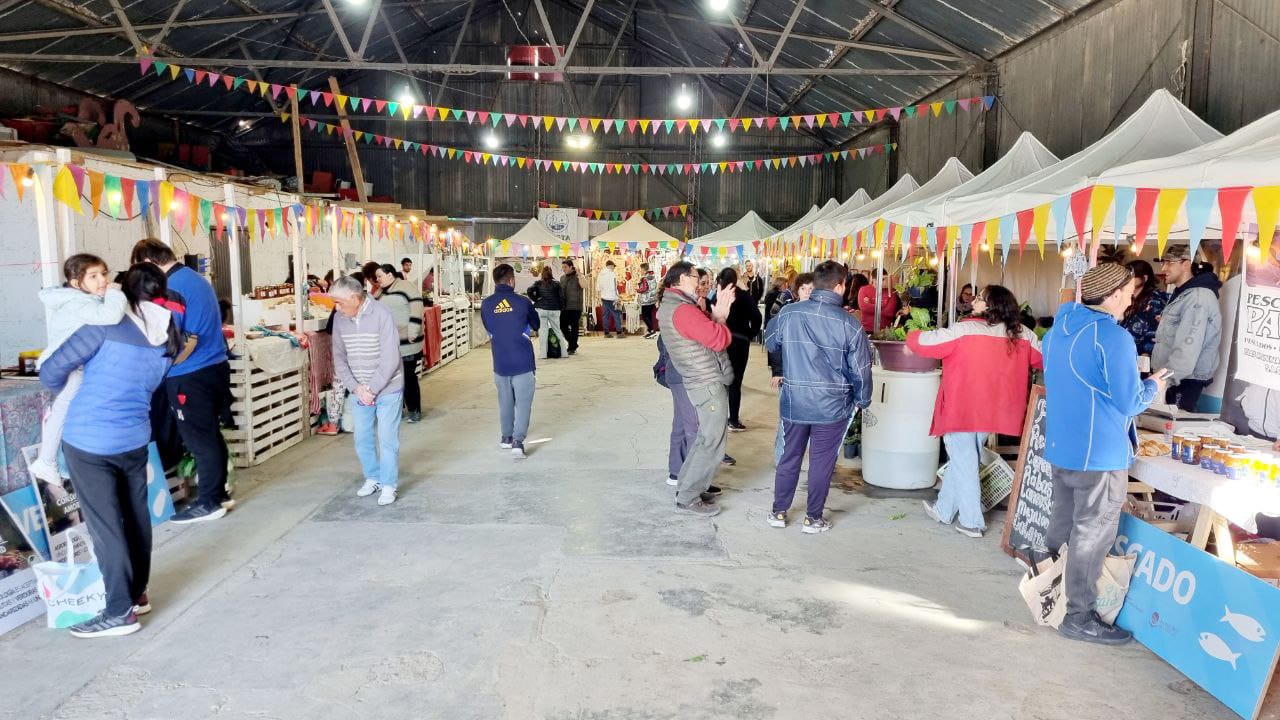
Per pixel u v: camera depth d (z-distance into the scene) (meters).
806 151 20.62
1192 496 3.00
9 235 7.41
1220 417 4.03
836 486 5.45
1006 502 5.00
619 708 2.68
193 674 2.90
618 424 7.49
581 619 3.35
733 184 20.80
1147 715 2.66
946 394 4.45
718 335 4.50
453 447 6.53
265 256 12.26
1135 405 2.96
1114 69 8.17
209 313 4.49
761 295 15.90
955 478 4.50
